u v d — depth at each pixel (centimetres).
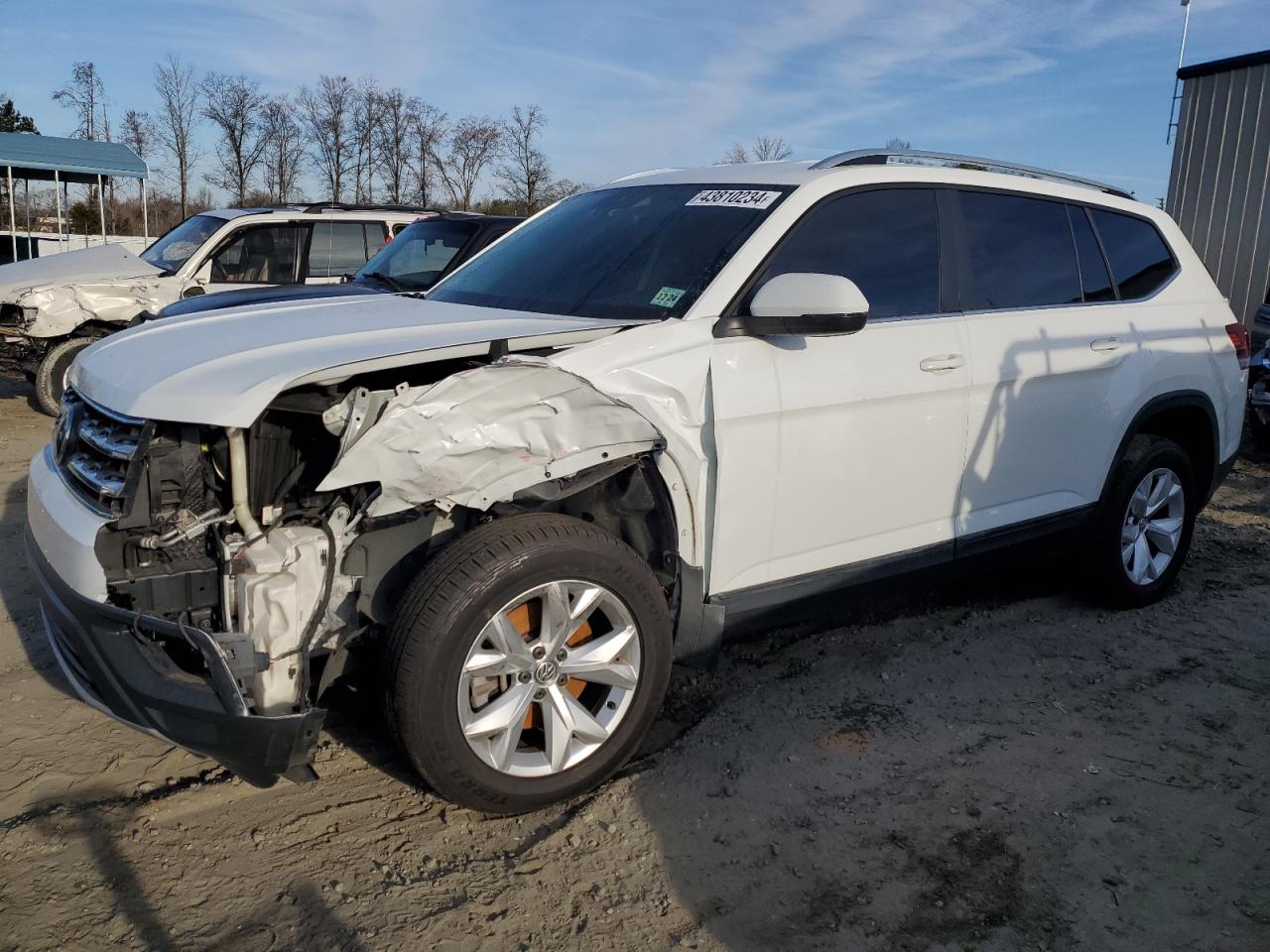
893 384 357
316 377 261
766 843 286
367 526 272
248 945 241
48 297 852
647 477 311
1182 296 485
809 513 346
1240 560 563
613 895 263
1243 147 1057
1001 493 409
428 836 285
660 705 311
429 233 830
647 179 427
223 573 258
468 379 274
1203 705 379
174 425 265
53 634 291
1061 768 330
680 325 317
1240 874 277
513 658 280
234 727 248
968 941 249
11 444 766
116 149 1930
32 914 247
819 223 358
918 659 414
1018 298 415
